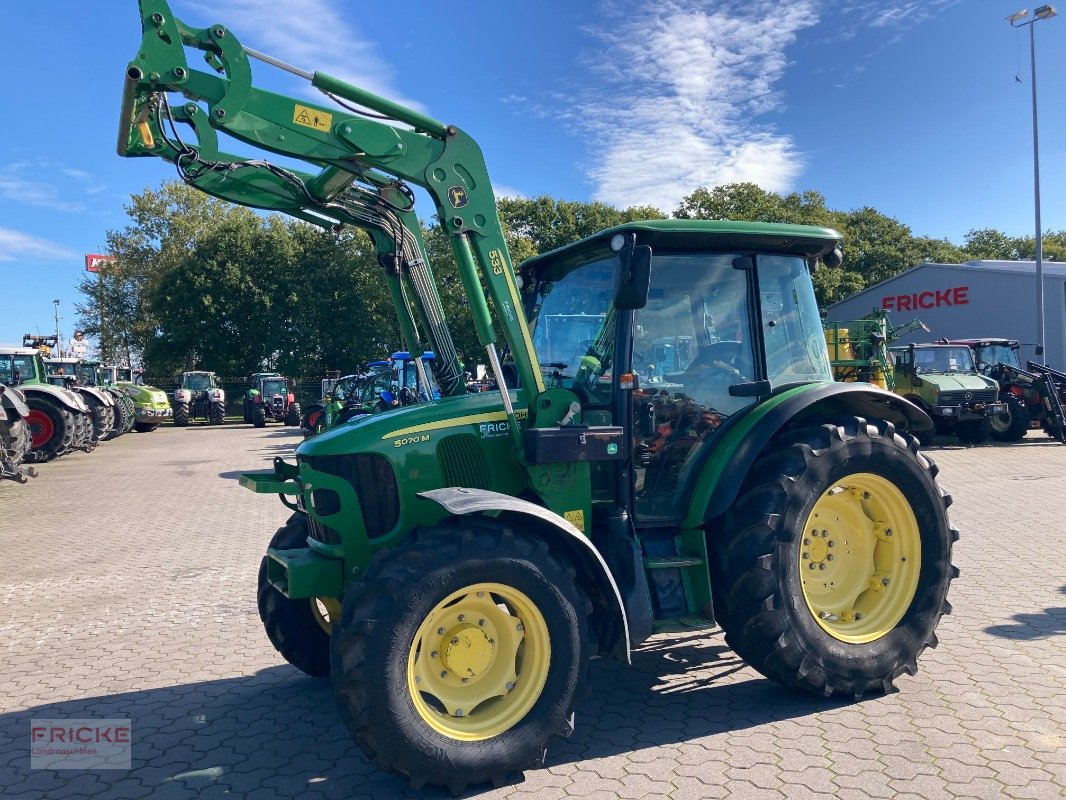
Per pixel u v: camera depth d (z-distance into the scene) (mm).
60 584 6887
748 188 37188
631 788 3141
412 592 3055
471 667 3297
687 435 4102
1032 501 9648
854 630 4051
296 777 3344
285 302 39312
